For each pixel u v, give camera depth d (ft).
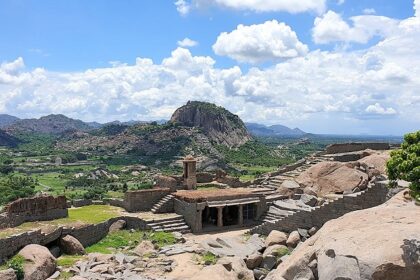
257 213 147.33
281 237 112.88
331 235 67.92
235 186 177.37
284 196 152.25
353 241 61.77
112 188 501.15
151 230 131.54
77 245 107.76
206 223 147.23
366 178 146.00
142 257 104.68
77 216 132.16
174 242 121.70
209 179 187.32
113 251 113.19
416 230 60.70
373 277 55.11
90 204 157.58
